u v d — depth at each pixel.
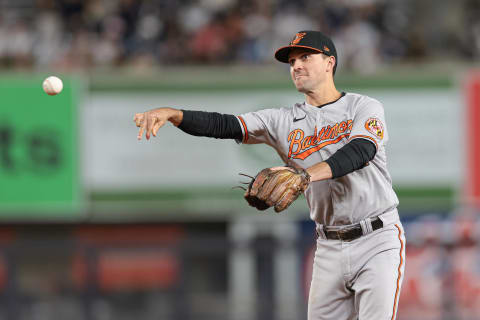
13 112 38.75
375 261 15.15
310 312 16.30
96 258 36.78
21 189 38.72
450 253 37.34
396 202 15.45
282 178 13.29
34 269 40.50
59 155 38.78
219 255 38.38
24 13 45.50
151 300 38.97
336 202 15.20
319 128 14.99
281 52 15.12
